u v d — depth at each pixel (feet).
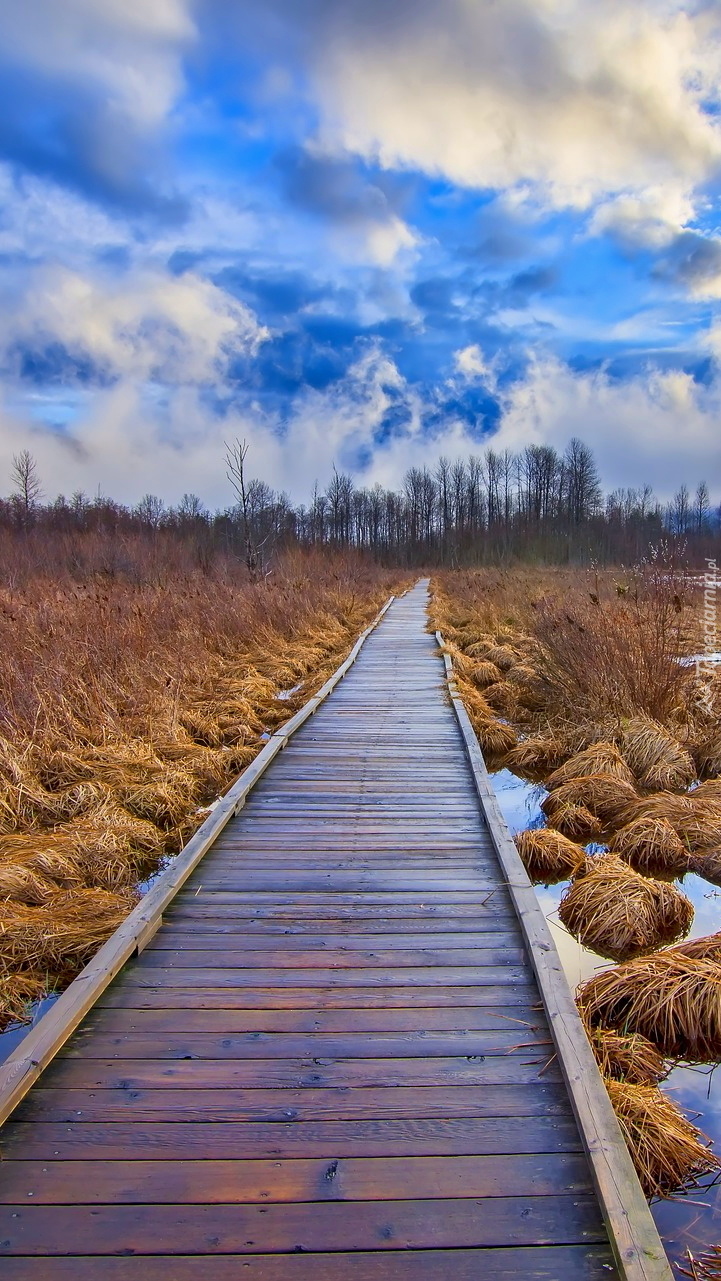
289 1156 8.04
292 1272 6.81
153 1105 8.72
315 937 12.57
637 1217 7.10
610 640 30.30
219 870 15.16
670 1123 9.70
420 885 14.49
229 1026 10.18
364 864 15.44
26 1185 7.63
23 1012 12.39
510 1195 7.63
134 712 27.73
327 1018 10.38
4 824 18.99
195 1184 7.68
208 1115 8.58
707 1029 11.51
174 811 20.76
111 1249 6.98
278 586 60.90
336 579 83.46
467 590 90.84
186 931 12.76
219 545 102.63
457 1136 8.35
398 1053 9.68
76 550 77.30
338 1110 8.68
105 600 37.83
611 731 27.02
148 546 80.64
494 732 28.99
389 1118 8.59
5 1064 9.00
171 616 40.83
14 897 15.30
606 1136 8.07
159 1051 9.66
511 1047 9.83
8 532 88.33
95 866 17.12
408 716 29.04
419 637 54.08
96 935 13.85
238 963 11.75
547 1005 10.34
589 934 15.17
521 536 193.98
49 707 25.04
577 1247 7.11
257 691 34.04
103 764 22.74
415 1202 7.53
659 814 20.63
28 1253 6.93
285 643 47.44
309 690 35.29
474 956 12.01
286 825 17.62
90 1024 10.18
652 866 18.74
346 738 25.62
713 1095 10.90
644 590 32.27
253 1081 9.13
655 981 12.15
